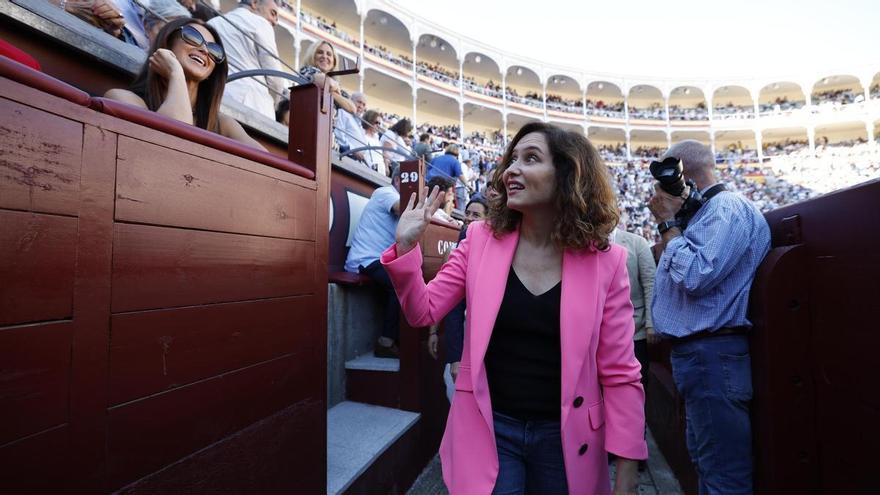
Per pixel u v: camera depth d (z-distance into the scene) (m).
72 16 1.89
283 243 1.59
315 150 1.83
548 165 1.33
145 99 1.81
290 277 1.62
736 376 1.89
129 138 1.02
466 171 12.44
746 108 46.69
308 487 1.69
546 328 1.31
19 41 1.74
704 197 2.08
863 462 1.40
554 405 1.31
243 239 1.38
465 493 1.25
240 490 1.33
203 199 1.23
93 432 0.91
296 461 1.62
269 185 1.52
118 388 0.97
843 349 1.50
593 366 1.29
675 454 3.20
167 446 1.09
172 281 1.12
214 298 1.26
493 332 1.37
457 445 1.30
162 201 1.10
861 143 41.81
